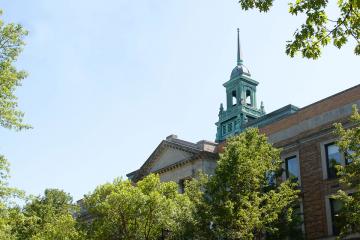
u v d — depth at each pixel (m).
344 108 33.34
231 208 27.30
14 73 25.91
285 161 36.12
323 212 32.69
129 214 30.66
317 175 33.69
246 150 29.33
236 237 27.41
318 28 14.32
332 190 32.50
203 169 41.25
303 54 14.62
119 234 30.97
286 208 30.98
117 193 31.14
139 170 47.22
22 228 40.66
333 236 31.45
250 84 69.62
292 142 35.91
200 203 29.39
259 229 27.92
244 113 66.62
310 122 35.34
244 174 28.69
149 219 30.73
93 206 31.97
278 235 28.59
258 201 27.70
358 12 14.10
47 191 46.50
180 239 29.41
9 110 25.53
